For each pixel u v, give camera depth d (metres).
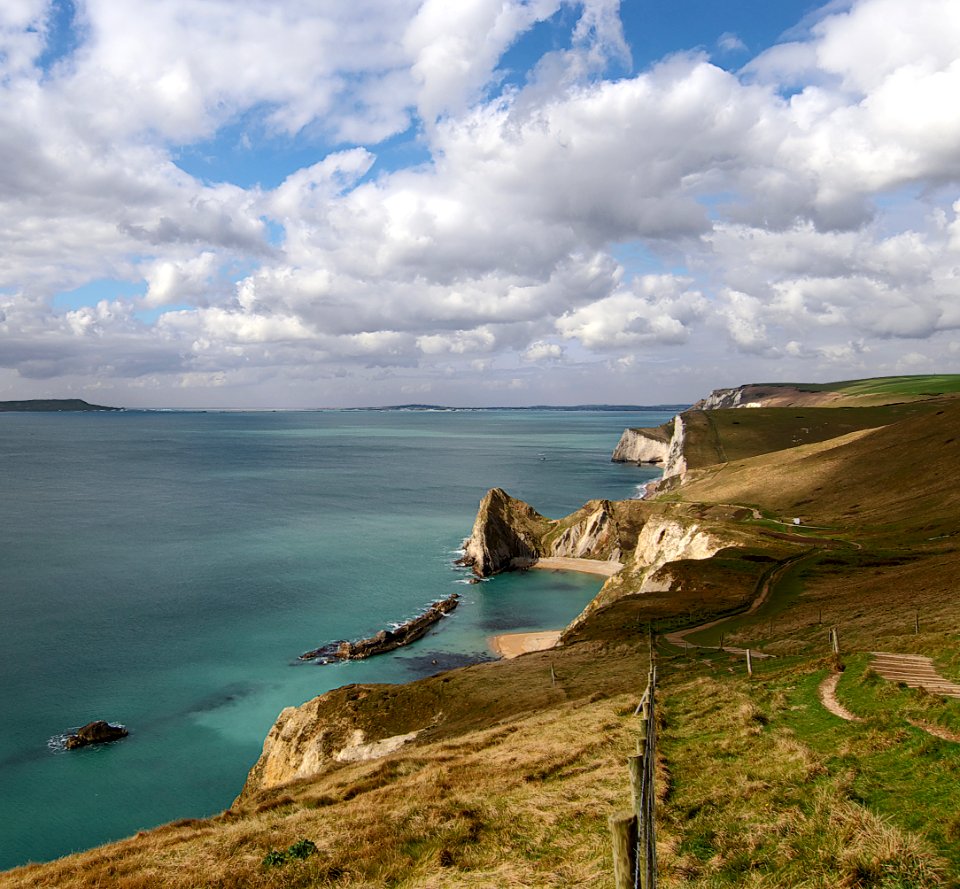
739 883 12.16
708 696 29.12
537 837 17.83
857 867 11.30
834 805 13.91
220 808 55.38
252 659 86.56
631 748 24.44
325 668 84.50
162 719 70.62
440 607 109.19
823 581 73.12
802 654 37.91
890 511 108.75
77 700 74.00
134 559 132.00
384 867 18.00
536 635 97.75
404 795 24.48
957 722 16.91
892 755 15.95
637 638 60.44
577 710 35.84
